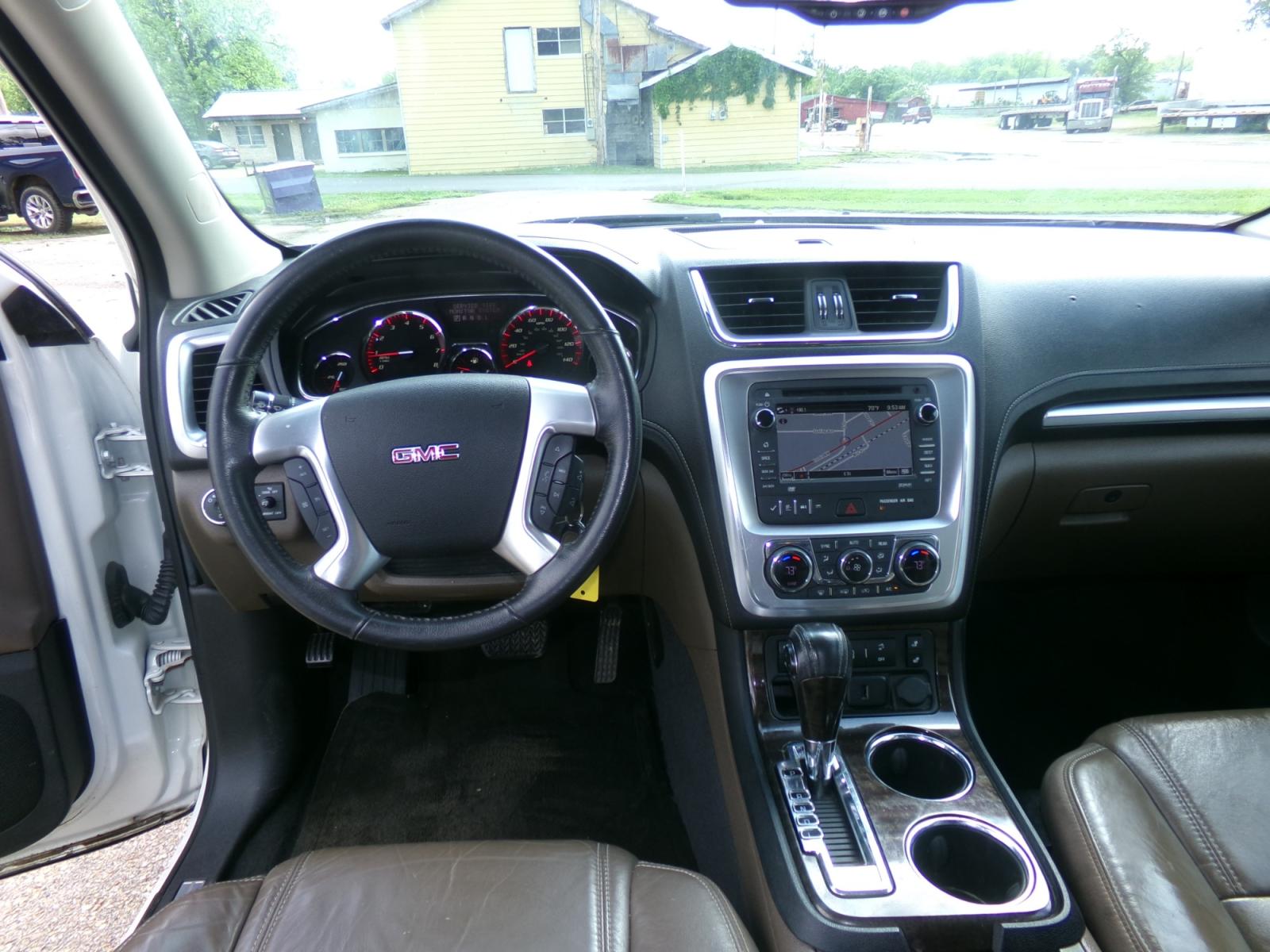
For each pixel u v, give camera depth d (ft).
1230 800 3.62
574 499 3.82
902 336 4.58
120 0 3.93
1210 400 5.17
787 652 4.23
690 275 4.63
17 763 4.49
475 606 5.69
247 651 5.39
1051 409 5.09
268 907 3.13
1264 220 6.16
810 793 4.25
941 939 3.62
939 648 4.80
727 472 4.56
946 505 4.60
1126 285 5.24
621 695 6.88
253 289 4.98
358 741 6.46
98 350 4.64
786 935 3.81
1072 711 6.41
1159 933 3.15
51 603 4.45
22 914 5.17
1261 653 6.51
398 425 3.66
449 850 3.38
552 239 4.76
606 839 5.61
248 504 3.66
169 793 5.48
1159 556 5.83
